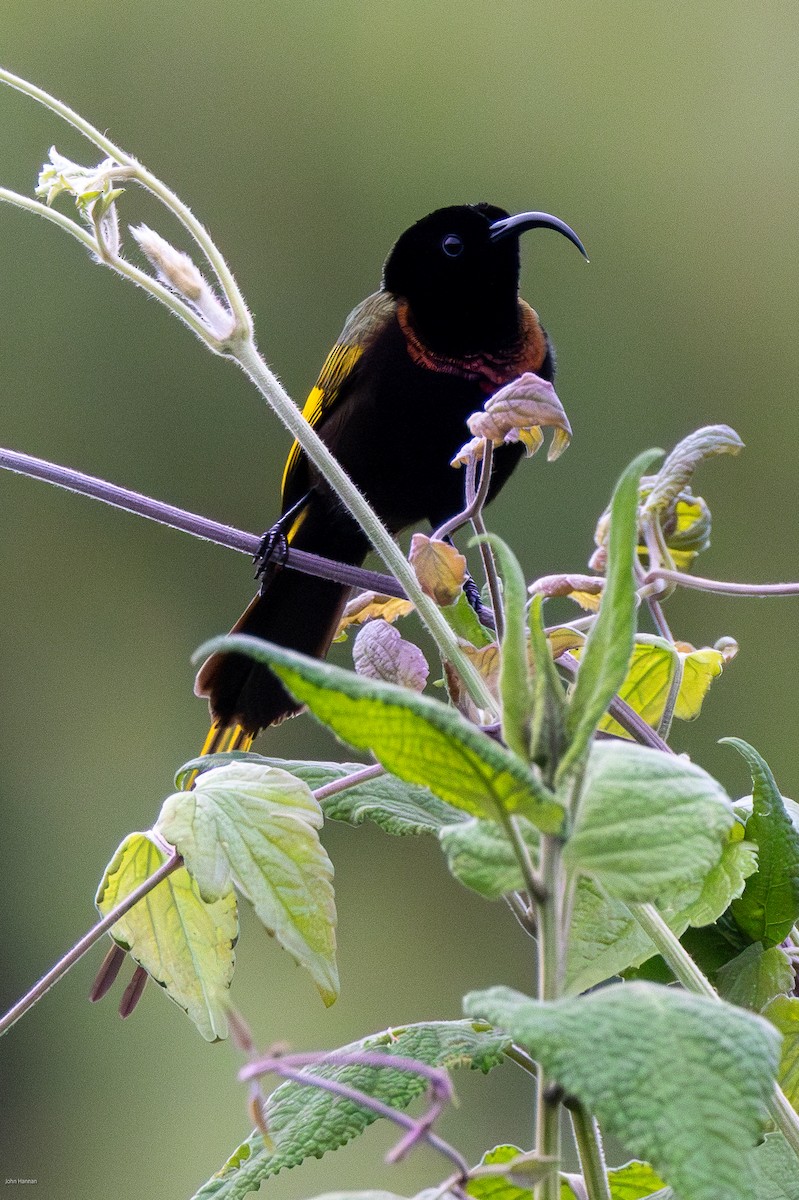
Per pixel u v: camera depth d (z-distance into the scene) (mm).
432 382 7223
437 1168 9469
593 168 19062
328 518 7477
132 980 3068
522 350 7402
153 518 3650
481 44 19250
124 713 16141
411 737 1784
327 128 18953
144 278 2883
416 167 18953
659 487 4020
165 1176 12211
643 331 17938
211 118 18734
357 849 13609
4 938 14953
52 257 17391
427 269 7184
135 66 18938
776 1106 2223
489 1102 10312
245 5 19016
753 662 14984
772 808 2787
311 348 18250
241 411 17156
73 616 16406
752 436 17234
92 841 15602
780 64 19375
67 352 17188
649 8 19484
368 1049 2543
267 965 12578
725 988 2834
